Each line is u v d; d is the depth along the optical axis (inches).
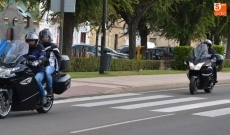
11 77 487.5
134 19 1529.3
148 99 738.2
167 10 1619.1
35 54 525.3
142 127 479.8
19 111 567.5
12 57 498.0
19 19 716.7
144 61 1386.6
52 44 550.3
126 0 1251.2
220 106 668.1
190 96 799.7
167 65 1487.5
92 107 623.8
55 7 723.4
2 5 1115.3
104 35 1101.1
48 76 536.1
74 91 767.1
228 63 1700.3
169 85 961.5
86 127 468.1
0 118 499.2
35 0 1183.6
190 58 844.0
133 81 970.7
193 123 514.9
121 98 743.7
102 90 801.6
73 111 581.3
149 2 1476.4
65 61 562.3
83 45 1747.0
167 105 666.2
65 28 1202.0
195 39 1844.2
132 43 1536.7
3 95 490.6
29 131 434.6
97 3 1160.8
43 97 532.1
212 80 854.5
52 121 498.3
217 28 1872.5
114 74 1108.5
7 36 709.9
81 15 1166.3
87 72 1166.3
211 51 850.8
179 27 1694.1
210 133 458.9
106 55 1096.8
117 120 519.2
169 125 497.4
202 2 1644.9
